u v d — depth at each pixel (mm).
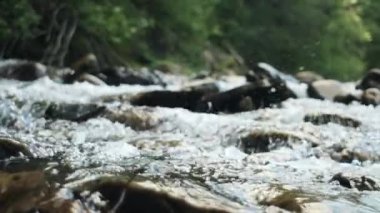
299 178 4148
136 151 4871
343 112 7758
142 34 15969
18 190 3309
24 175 3477
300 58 21969
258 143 5391
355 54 24297
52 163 4121
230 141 5562
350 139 5855
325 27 22922
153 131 6055
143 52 15844
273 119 7129
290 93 9281
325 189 3775
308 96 9922
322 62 22188
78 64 11219
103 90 9344
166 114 6402
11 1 11914
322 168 4613
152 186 3236
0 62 11484
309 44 22312
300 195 3500
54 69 11422
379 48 25516
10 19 12102
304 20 22609
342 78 22453
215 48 19812
